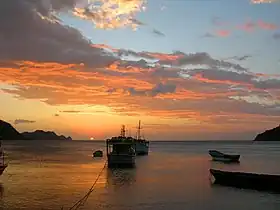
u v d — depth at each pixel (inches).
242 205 1291.8
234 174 1758.1
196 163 3430.1
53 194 1446.9
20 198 1360.7
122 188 1627.7
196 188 1654.8
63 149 6953.7
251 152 6127.0
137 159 4087.1
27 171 2411.4
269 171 2657.5
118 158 2603.3
